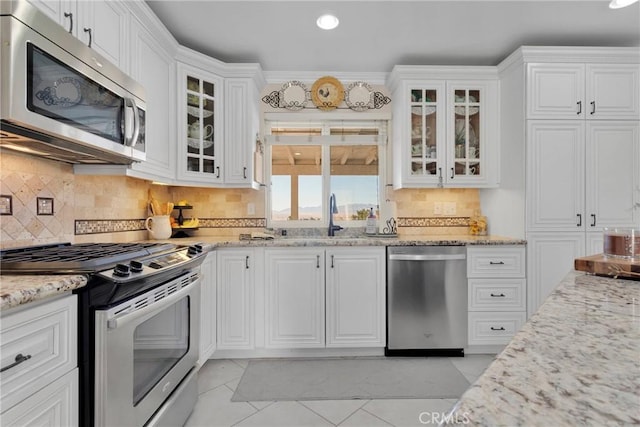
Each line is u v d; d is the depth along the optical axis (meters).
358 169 3.15
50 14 1.30
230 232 3.00
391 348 2.47
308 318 2.45
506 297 2.48
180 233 2.75
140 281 1.27
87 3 1.51
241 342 2.43
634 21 2.23
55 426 0.98
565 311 0.77
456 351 2.52
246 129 2.66
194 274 1.80
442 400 1.93
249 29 2.31
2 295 0.80
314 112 3.08
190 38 2.42
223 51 2.62
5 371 0.83
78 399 1.07
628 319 0.70
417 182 2.78
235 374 2.24
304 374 2.24
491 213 2.92
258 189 3.00
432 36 2.42
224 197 3.01
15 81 1.02
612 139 2.47
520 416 0.35
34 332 0.91
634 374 0.45
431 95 2.79
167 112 2.29
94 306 1.11
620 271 1.13
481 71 2.74
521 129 2.50
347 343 2.46
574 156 2.47
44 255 1.32
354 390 2.03
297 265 2.45
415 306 2.46
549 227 2.47
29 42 1.06
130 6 1.84
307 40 2.46
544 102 2.47
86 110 1.32
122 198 2.28
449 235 3.00
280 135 3.11
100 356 1.09
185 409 1.71
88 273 1.10
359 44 2.53
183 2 2.01
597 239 2.46
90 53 1.34
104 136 1.43
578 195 2.46
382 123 3.14
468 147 2.80
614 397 0.39
